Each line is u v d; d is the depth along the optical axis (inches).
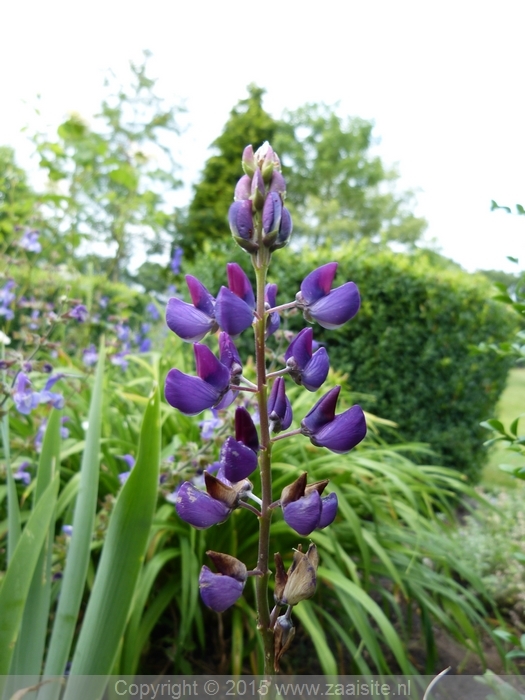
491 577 16.2
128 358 20.9
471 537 18.4
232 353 5.5
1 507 13.4
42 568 8.1
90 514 8.2
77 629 11.6
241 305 5.4
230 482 5.3
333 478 13.8
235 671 10.6
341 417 5.5
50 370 12.0
